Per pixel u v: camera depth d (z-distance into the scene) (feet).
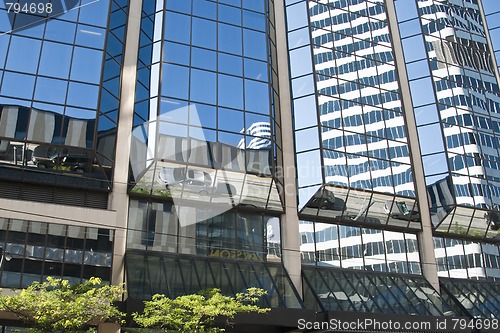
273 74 114.32
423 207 114.62
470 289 110.83
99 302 69.26
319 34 119.24
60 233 86.28
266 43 112.37
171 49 103.14
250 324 90.94
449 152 117.50
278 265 100.83
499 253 118.62
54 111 89.45
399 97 120.26
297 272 100.99
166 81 99.71
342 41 120.47
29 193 88.33
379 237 110.52
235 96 103.81
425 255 111.65
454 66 128.88
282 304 91.35
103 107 94.43
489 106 128.26
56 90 90.68
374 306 98.27
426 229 113.50
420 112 122.62
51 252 84.58
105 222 89.61
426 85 124.67
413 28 131.34
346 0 126.00
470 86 128.06
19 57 90.38
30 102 88.43
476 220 115.44
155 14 107.86
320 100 111.86
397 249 111.04
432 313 99.55
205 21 108.68
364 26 124.77
